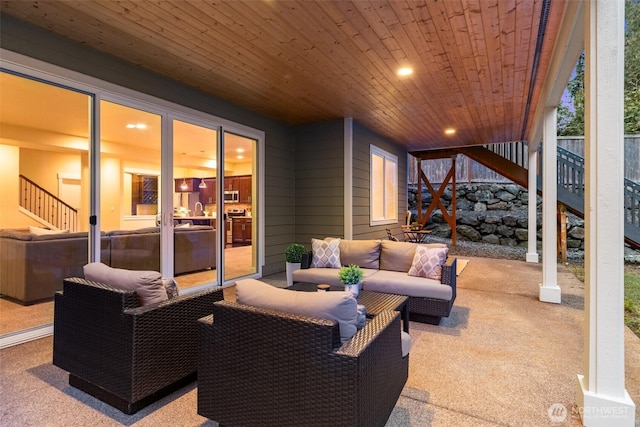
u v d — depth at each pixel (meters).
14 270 3.80
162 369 2.01
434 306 3.30
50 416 1.87
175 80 4.20
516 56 3.52
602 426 1.77
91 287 2.04
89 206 3.64
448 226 10.82
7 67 2.81
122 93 3.64
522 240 9.61
